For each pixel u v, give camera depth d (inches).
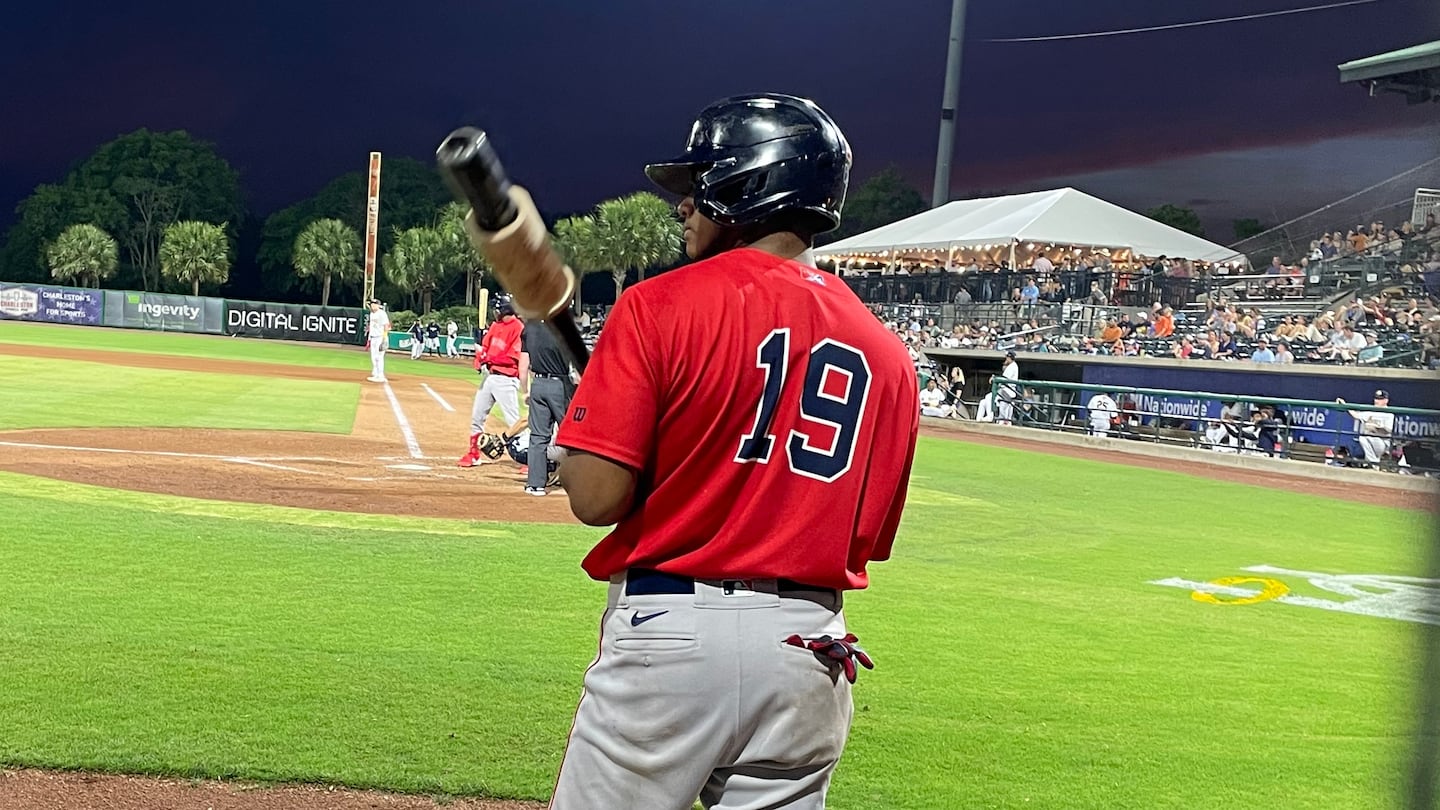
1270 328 1019.3
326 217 3545.8
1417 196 929.5
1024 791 166.9
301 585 261.3
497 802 152.9
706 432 81.2
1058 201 1162.0
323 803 149.6
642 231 2208.4
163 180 3555.6
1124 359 986.1
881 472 89.3
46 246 3361.2
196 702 181.2
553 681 201.5
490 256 76.6
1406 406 775.1
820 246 1378.0
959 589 309.0
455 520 361.4
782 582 83.8
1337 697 220.8
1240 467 778.2
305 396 829.2
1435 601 88.4
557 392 418.3
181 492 381.7
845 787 165.2
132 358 1165.7
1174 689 222.4
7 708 173.8
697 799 87.7
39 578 251.4
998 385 1021.2
